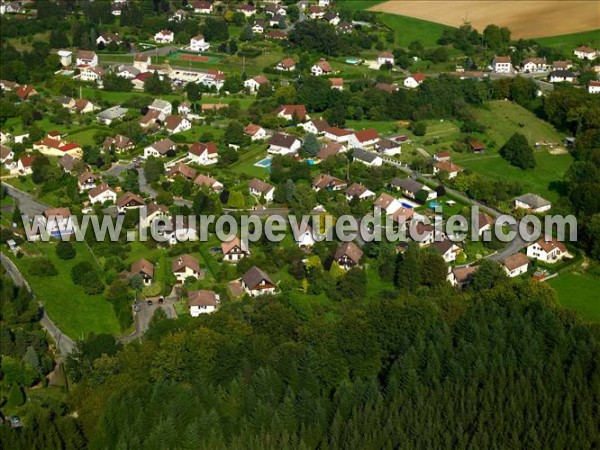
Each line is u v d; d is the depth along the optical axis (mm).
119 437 156000
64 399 177250
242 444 153375
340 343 179500
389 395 164250
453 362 169625
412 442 153250
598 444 154000
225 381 172875
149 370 175375
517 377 168875
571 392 163875
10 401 177125
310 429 156125
